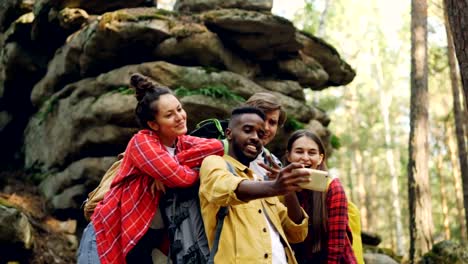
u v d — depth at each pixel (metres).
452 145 20.41
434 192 28.30
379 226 30.83
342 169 28.88
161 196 3.11
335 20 24.41
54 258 7.52
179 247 2.83
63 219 8.54
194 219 2.88
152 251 3.17
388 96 28.00
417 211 10.27
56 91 8.91
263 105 3.87
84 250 3.21
